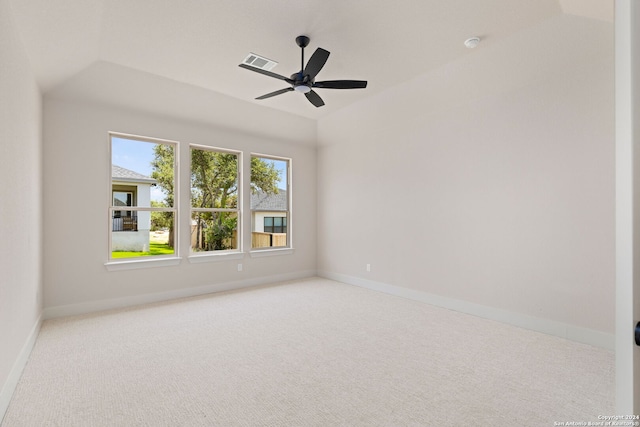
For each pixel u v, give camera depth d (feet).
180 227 14.35
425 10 8.23
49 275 11.26
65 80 10.87
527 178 10.57
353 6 8.07
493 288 11.46
